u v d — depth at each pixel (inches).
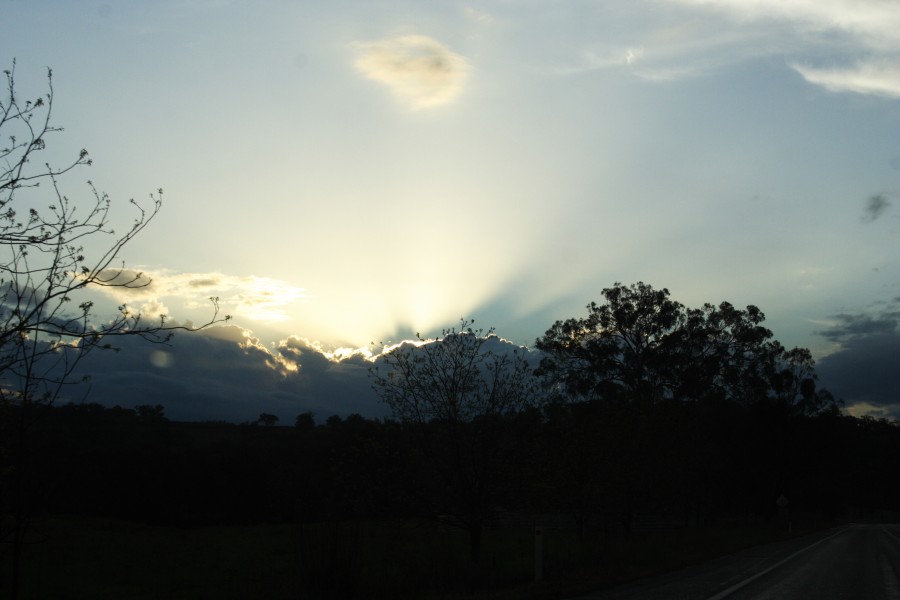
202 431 3284.9
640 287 2386.8
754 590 615.5
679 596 561.6
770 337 2443.4
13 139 279.6
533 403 694.5
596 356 2333.9
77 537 1360.7
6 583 661.9
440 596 539.5
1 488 317.1
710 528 1984.5
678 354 2313.0
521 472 665.0
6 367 291.7
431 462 660.1
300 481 2135.8
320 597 525.7
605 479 937.5
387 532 692.7
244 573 876.6
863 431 5251.0
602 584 617.9
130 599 689.0
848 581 710.5
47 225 282.8
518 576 655.1
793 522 2815.0
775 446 2637.8
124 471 2108.8
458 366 682.2
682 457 1221.1
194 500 2253.9
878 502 5506.9
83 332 289.4
